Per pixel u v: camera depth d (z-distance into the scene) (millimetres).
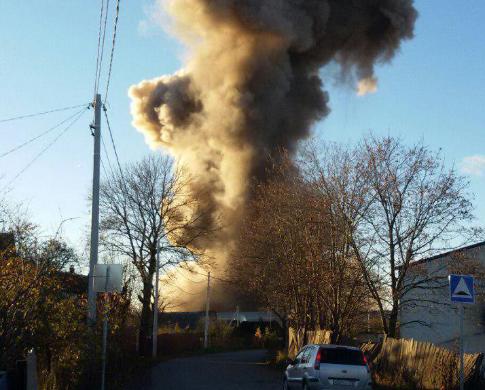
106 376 18125
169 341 52031
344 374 16500
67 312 15383
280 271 28328
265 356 44188
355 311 25734
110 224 36062
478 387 17641
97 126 18469
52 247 14844
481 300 23281
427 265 24750
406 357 20891
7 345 13383
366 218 23656
